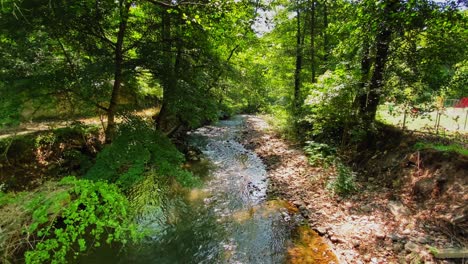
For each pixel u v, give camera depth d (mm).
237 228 5957
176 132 13500
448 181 5406
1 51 5625
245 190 7988
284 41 15352
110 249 5109
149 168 5938
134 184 5660
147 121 7672
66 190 3277
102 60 6594
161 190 6727
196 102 8047
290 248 5152
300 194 7438
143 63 7129
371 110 8242
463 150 5789
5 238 2967
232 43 11672
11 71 5773
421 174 6082
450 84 7211
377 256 4543
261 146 13227
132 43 7578
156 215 6227
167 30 7727
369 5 7500
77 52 6891
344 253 4793
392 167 7055
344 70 8844
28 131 7227
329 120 9258
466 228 4500
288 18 14742
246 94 14664
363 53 8609
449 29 7059
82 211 3158
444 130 8188
